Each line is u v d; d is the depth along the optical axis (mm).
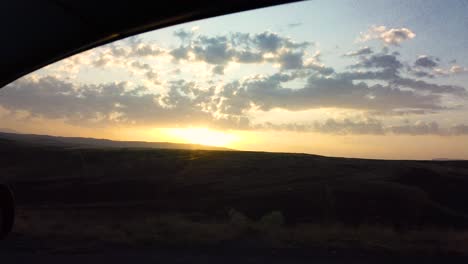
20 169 71750
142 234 15922
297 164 67375
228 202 38719
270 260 12297
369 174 55969
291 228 17578
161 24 2324
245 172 61062
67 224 18953
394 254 13094
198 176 59188
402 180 50688
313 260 12320
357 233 16188
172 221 18453
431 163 79688
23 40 2502
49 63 2693
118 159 78312
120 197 48406
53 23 2395
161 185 52562
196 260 12266
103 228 17172
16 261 11781
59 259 12125
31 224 18359
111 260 12195
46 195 49219
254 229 16953
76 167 73062
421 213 33312
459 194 45094
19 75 2756
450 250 13695
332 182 43531
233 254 13078
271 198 38250
